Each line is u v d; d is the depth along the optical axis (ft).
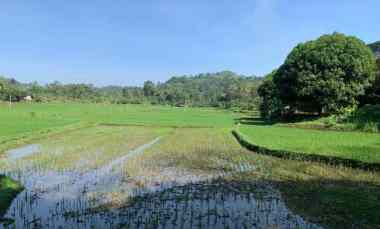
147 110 331.77
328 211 39.60
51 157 73.67
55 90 506.89
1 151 81.92
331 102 153.58
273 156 76.74
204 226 35.22
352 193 46.65
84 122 161.99
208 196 45.60
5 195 43.70
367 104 158.51
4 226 34.68
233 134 124.88
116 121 182.50
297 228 34.78
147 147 90.17
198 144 96.94
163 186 50.65
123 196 45.24
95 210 39.60
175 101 542.16
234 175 58.03
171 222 36.22
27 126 135.44
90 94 531.50
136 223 35.88
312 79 155.84
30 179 53.98
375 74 158.92
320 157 68.80
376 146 82.02
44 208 40.19
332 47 153.48
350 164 63.52
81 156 75.25
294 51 174.29
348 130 128.16
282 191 48.01
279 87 183.42
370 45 270.05
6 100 383.86
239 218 37.55
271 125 163.32
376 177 55.47
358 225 35.40
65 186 49.88
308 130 131.34
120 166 64.54
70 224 35.45
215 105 492.54
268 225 35.58
